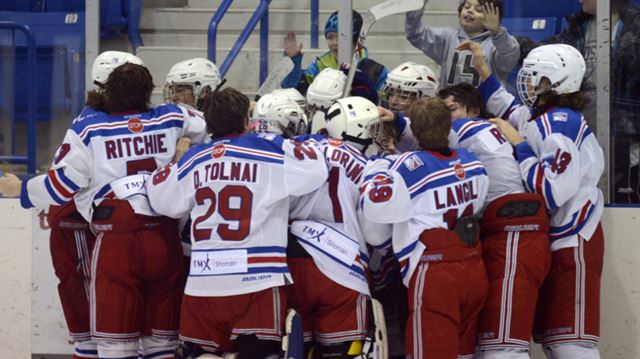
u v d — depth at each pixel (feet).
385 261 44.80
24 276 51.37
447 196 40.40
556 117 42.19
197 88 49.21
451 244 39.99
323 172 40.32
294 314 38.88
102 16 57.06
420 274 40.14
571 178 41.60
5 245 51.39
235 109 40.93
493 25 51.80
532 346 49.57
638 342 48.73
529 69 43.80
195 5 58.75
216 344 40.63
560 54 43.21
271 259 39.55
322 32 56.65
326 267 40.65
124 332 43.29
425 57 53.52
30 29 55.72
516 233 41.63
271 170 39.88
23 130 55.31
